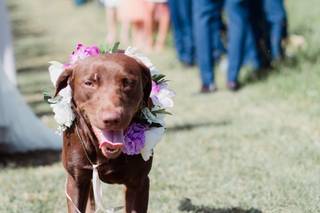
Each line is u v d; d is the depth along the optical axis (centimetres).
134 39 1645
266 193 595
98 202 433
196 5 1063
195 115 933
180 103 1020
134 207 445
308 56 1152
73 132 429
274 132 805
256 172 654
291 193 589
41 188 642
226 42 1352
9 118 759
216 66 1291
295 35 1323
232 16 1055
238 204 575
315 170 652
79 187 443
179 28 1338
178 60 1395
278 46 1147
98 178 429
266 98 995
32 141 784
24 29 2272
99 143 398
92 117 394
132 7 1609
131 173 433
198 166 688
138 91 407
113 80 399
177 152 742
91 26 2158
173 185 632
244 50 1095
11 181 668
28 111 791
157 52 1552
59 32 2117
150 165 443
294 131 805
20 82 1333
